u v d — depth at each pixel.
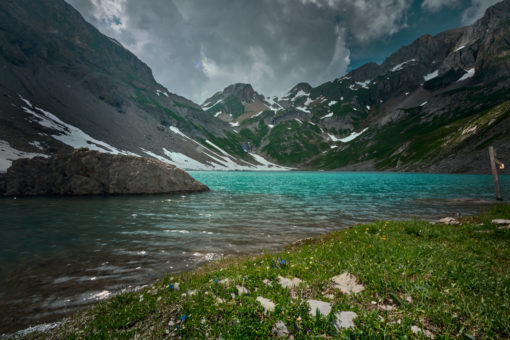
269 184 57.25
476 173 91.94
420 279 4.89
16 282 7.11
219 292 4.95
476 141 110.44
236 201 27.17
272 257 7.95
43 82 155.38
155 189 33.81
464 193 34.84
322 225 15.48
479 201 26.42
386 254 6.67
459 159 109.19
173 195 32.62
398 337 3.22
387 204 24.84
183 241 11.74
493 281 4.73
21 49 170.88
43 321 5.15
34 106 126.31
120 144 153.75
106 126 164.88
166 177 35.25
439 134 167.38
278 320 3.75
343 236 10.50
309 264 6.68
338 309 4.00
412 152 167.25
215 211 20.44
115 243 11.21
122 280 7.38
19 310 5.59
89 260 9.02
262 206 23.41
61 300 6.12
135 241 11.59
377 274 5.19
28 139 94.12
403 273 5.16
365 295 4.49
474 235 9.45
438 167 117.12
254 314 3.97
